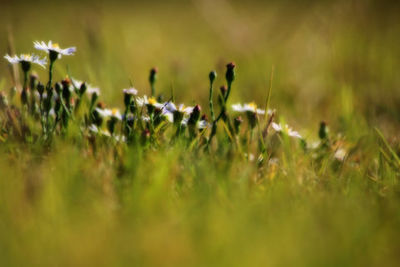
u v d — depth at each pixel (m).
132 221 1.00
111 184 1.04
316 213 1.02
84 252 0.98
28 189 1.01
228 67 1.10
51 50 1.09
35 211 1.00
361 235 1.00
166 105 1.09
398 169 1.09
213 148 1.12
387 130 1.21
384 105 1.30
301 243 0.99
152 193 1.02
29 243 0.98
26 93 1.10
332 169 1.10
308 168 1.09
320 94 1.35
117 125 1.14
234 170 1.06
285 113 1.24
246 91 1.34
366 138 1.14
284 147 1.10
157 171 1.04
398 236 1.00
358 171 1.08
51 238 0.98
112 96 1.25
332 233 1.00
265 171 1.07
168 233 0.99
